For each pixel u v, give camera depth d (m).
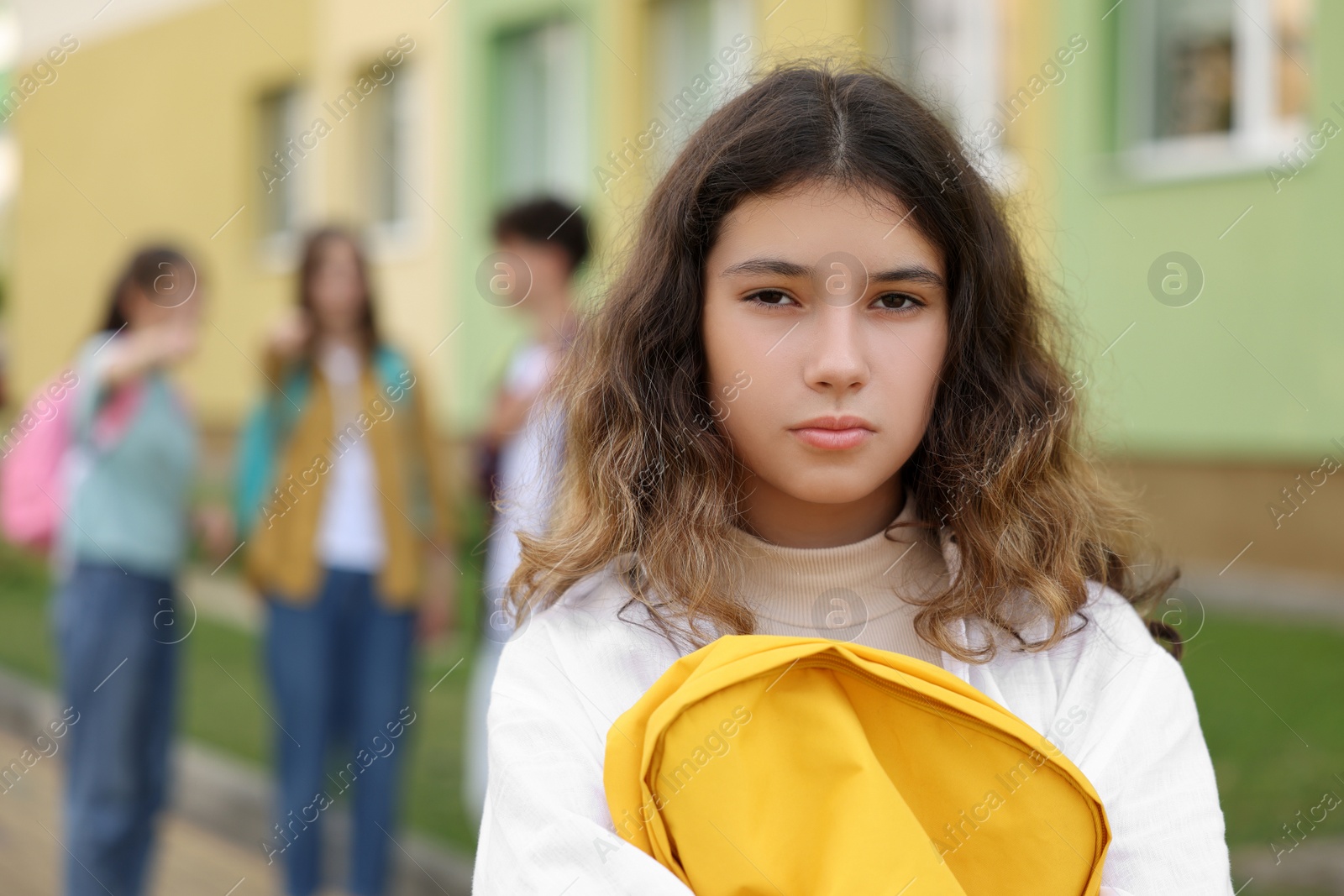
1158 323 6.28
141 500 3.19
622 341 1.24
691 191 1.18
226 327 10.54
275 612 3.21
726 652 0.98
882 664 0.98
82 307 11.55
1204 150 6.30
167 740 3.29
